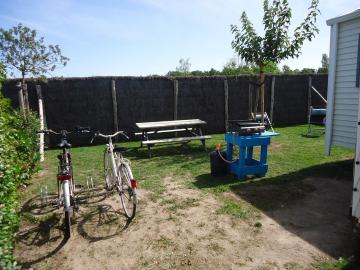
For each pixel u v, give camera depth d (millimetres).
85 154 7887
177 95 10070
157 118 9961
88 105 9203
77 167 6641
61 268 3086
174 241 3508
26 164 5352
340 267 2936
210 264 3064
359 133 3303
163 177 5824
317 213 4129
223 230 3723
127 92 9539
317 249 3262
